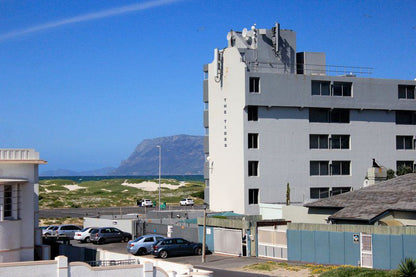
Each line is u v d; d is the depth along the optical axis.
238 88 67.31
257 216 56.78
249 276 34.56
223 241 46.38
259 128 67.19
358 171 71.69
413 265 31.12
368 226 35.91
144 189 167.75
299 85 68.31
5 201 30.09
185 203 110.06
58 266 26.05
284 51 73.69
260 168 67.06
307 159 69.19
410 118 75.81
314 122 70.06
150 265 27.95
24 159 31.03
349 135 71.69
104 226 62.28
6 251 29.20
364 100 71.50
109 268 27.23
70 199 124.38
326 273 33.09
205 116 75.38
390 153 73.69
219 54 70.81
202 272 26.81
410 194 40.53
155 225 55.47
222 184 70.06
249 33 74.88
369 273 32.03
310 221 46.81
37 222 35.44
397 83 73.56
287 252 40.84
